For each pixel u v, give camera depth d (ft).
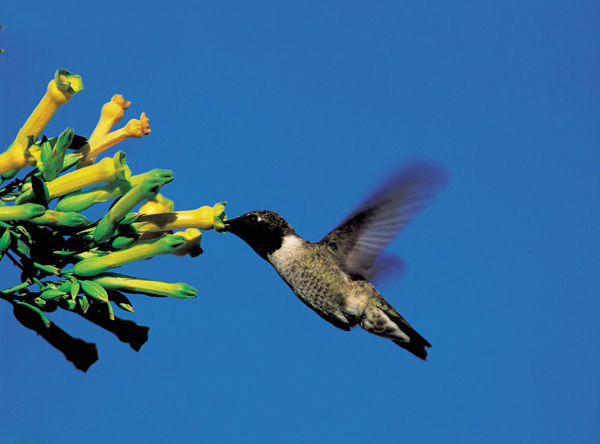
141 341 21.20
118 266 20.13
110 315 19.94
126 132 23.09
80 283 19.85
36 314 19.42
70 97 20.54
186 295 20.81
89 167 20.29
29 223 19.51
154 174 19.89
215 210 23.08
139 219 22.39
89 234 20.56
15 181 20.47
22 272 19.85
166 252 20.17
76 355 19.86
